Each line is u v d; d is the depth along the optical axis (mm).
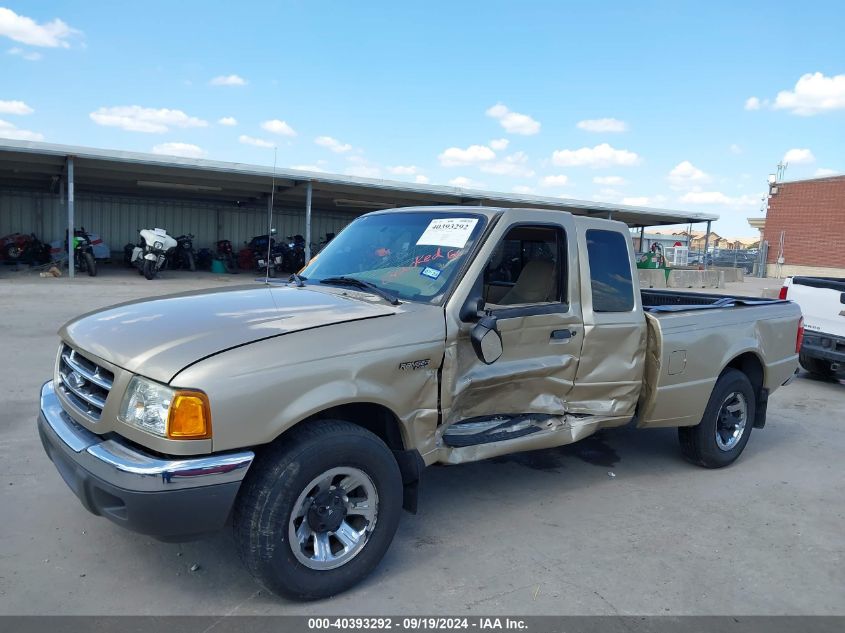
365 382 3215
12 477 4465
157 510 2719
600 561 3738
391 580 3424
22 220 24672
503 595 3324
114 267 23750
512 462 5387
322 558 3166
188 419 2756
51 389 3730
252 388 2867
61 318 10922
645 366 4770
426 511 4328
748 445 6211
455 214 4203
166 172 20078
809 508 4684
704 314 5098
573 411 4430
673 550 3924
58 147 17453
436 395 3555
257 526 2959
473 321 3689
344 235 4828
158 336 3111
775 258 40906
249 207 29125
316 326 3211
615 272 4605
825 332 8797
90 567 3408
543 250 4434
